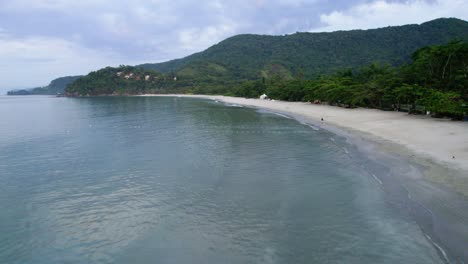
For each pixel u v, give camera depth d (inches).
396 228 570.9
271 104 3887.8
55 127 2101.4
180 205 711.7
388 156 1019.9
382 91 2401.6
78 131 1891.0
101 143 1476.4
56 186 866.8
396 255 491.5
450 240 512.4
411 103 2108.8
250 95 5728.3
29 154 1264.8
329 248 520.4
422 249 500.7
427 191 698.8
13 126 2183.8
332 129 1710.1
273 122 2154.3
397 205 661.9
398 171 858.8
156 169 998.4
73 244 568.1
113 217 667.4
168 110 3388.3
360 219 615.2
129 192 805.2
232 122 2186.3
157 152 1245.7
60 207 725.3
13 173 995.3
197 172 949.2
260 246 534.9
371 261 480.1
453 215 585.9
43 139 1619.1
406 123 1622.8
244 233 579.2
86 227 628.4
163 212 679.7
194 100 5757.9
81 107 4276.6
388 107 2506.2
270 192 771.4
